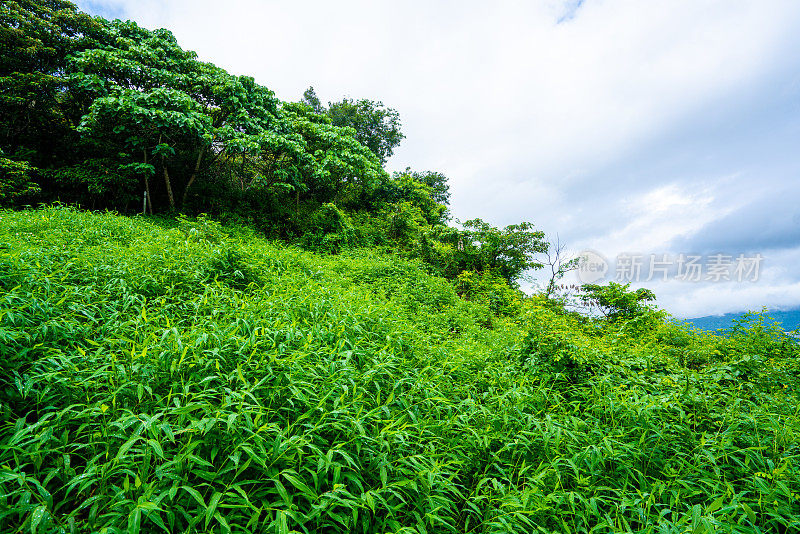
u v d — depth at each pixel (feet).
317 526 6.95
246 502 6.41
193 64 45.14
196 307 13.65
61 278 13.69
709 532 7.06
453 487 8.32
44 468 7.25
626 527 7.89
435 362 15.33
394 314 18.37
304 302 15.84
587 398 13.56
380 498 7.22
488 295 43.86
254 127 44.16
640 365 17.12
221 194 47.11
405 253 52.65
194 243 20.97
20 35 39.55
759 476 9.76
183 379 9.05
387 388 11.68
